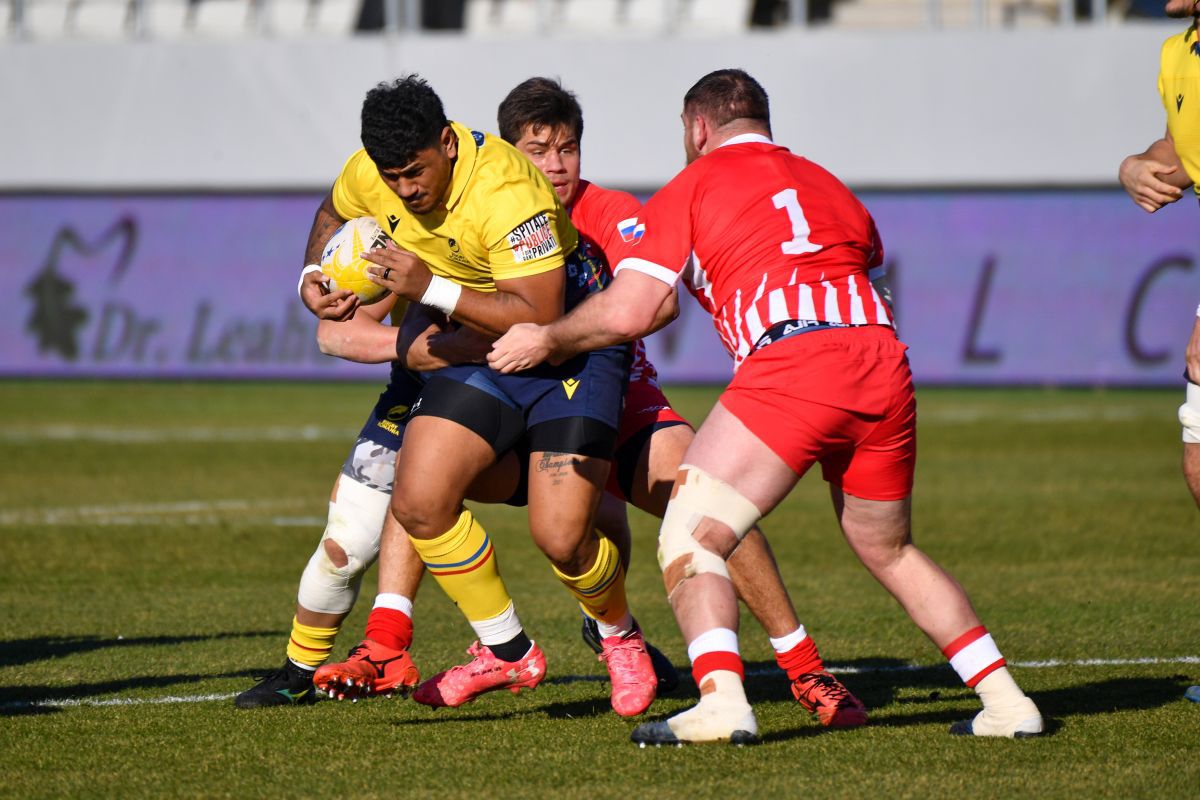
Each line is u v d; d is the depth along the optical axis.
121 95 82.75
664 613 25.31
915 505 38.97
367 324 18.28
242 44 82.50
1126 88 78.00
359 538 17.84
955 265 74.81
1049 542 32.81
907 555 16.05
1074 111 78.38
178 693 18.94
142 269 77.88
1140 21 80.94
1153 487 41.75
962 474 45.16
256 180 82.69
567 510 16.52
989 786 13.91
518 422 16.84
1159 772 14.34
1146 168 18.55
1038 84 78.50
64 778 14.68
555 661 21.20
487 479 17.98
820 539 34.00
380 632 17.28
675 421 18.81
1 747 15.97
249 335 77.25
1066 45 78.19
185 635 23.19
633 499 18.94
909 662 20.98
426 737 16.41
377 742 16.17
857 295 15.35
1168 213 73.25
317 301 17.19
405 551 17.73
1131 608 24.75
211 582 28.55
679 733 15.16
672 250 15.44
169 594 27.23
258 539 33.78
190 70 82.50
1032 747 15.39
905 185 79.81
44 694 18.86
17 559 31.16
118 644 22.42
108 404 67.00
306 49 82.31
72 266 78.25
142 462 48.31
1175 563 29.70
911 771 14.48
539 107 18.83
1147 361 73.62
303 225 77.19
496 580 16.72
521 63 82.19
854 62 79.81
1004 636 22.50
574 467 16.58
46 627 23.92
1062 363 74.00
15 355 78.56
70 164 83.12
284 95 82.50
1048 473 45.09
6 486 42.97
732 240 15.48
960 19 83.12
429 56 82.31
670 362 74.62
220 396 70.81
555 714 17.69
